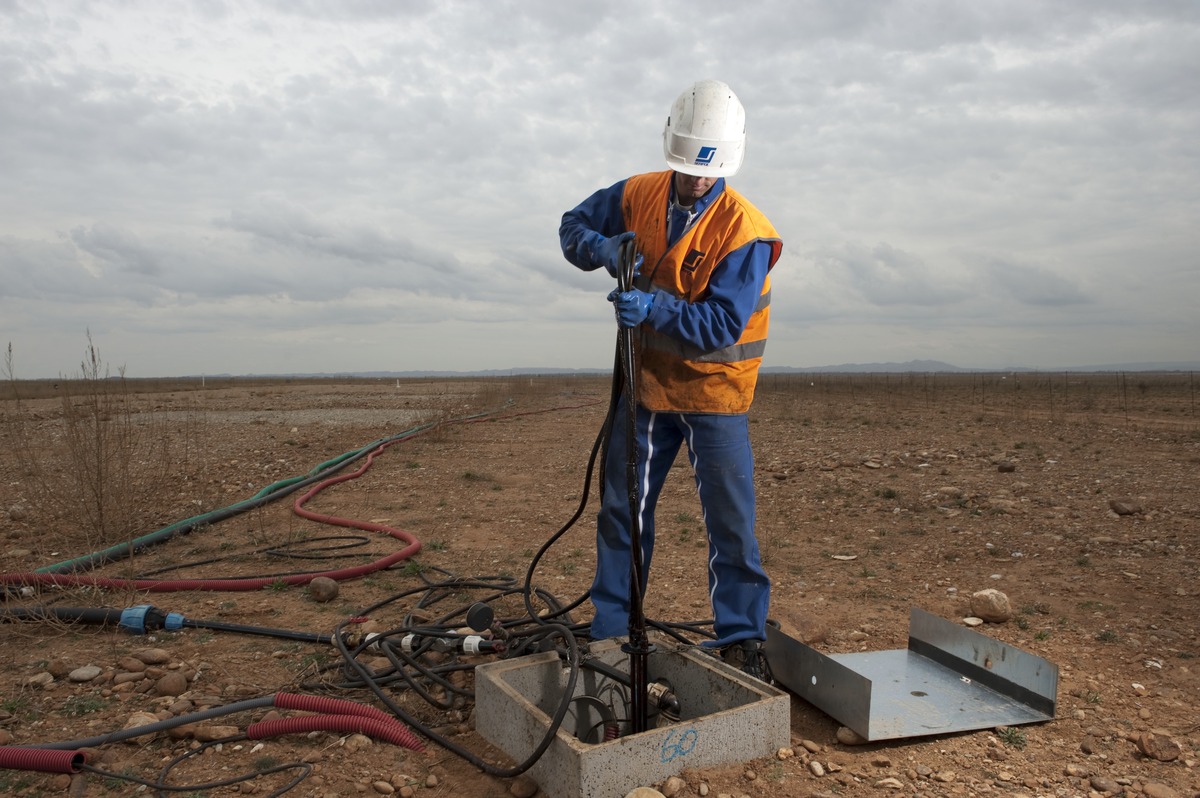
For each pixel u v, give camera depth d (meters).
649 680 3.36
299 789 2.59
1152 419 18.69
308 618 4.40
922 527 6.74
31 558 5.66
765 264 3.23
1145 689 3.42
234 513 7.37
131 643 3.91
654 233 3.28
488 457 12.20
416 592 4.78
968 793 2.61
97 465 6.04
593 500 8.32
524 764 2.53
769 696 2.85
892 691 3.31
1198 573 5.15
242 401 29.42
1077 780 2.69
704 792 2.54
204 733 2.90
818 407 25.09
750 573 3.44
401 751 2.87
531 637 3.45
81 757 2.68
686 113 3.14
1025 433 14.73
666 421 3.46
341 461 10.98
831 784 2.64
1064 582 5.07
